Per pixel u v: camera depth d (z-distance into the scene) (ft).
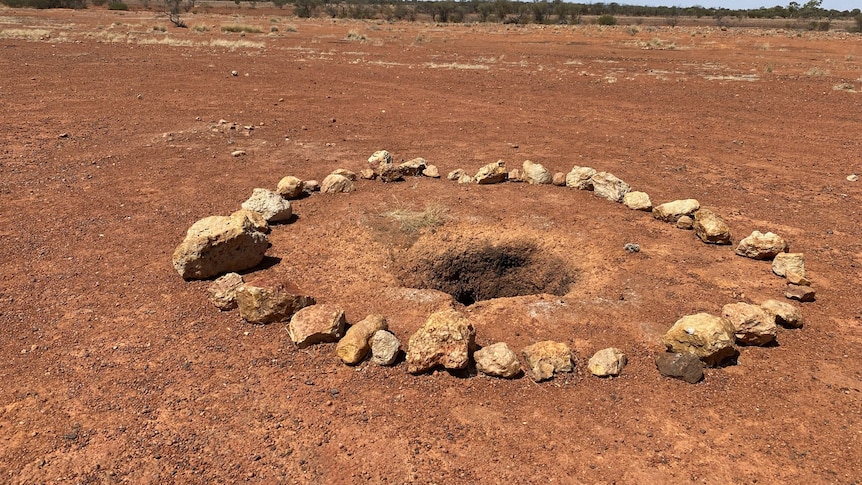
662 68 68.33
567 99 50.47
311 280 18.71
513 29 131.85
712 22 209.36
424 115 43.91
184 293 17.69
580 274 19.94
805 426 12.55
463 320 14.55
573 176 27.55
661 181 29.09
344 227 22.65
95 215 23.56
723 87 55.52
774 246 20.04
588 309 17.15
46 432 12.12
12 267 19.06
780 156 33.73
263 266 19.56
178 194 26.11
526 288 22.18
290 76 59.62
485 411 12.96
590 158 32.96
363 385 13.73
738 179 29.58
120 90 49.70
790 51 86.33
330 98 49.49
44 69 58.03
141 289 17.85
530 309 17.22
